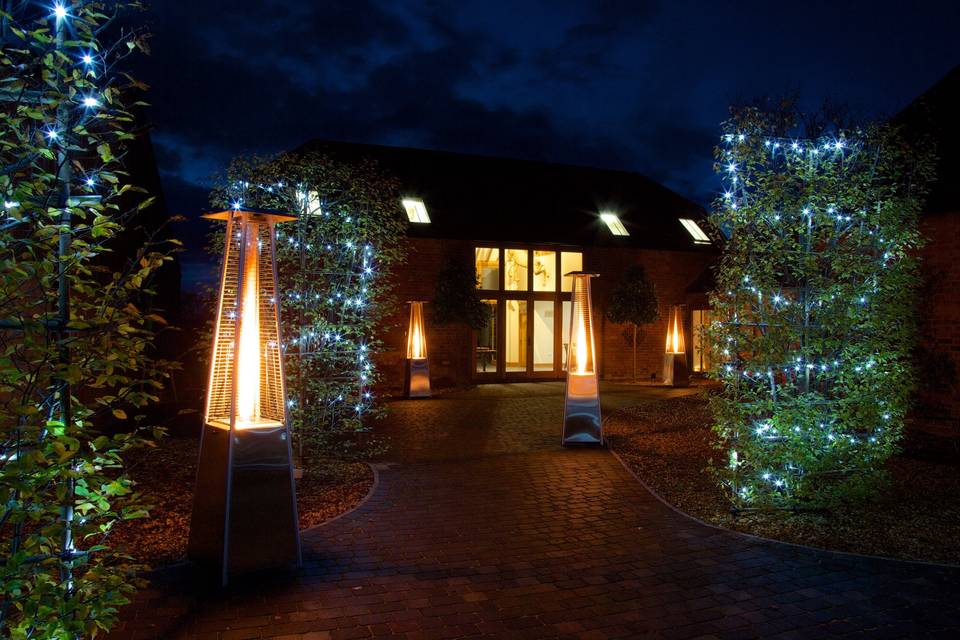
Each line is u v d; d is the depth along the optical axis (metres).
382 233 9.23
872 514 6.48
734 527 6.27
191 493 7.19
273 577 4.92
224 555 4.76
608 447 9.94
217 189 8.24
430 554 5.50
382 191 9.09
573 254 21.52
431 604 4.50
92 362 2.66
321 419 8.96
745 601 4.59
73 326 2.55
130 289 2.85
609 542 5.84
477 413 13.79
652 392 17.53
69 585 2.79
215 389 5.23
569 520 6.50
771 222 6.66
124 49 3.08
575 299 10.16
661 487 7.72
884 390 6.42
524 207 21.48
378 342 9.23
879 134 6.55
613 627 4.20
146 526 6.05
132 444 2.77
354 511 6.73
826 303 6.55
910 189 6.72
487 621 4.26
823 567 5.21
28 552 2.52
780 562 5.33
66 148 2.71
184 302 22.77
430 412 13.93
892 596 4.66
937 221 9.43
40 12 2.70
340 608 4.41
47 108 2.71
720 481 7.04
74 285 2.73
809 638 4.05
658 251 22.31
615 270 21.75
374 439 10.66
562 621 4.27
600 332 21.55
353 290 8.68
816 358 6.68
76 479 2.71
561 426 12.09
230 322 5.30
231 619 4.21
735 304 6.74
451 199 20.59
